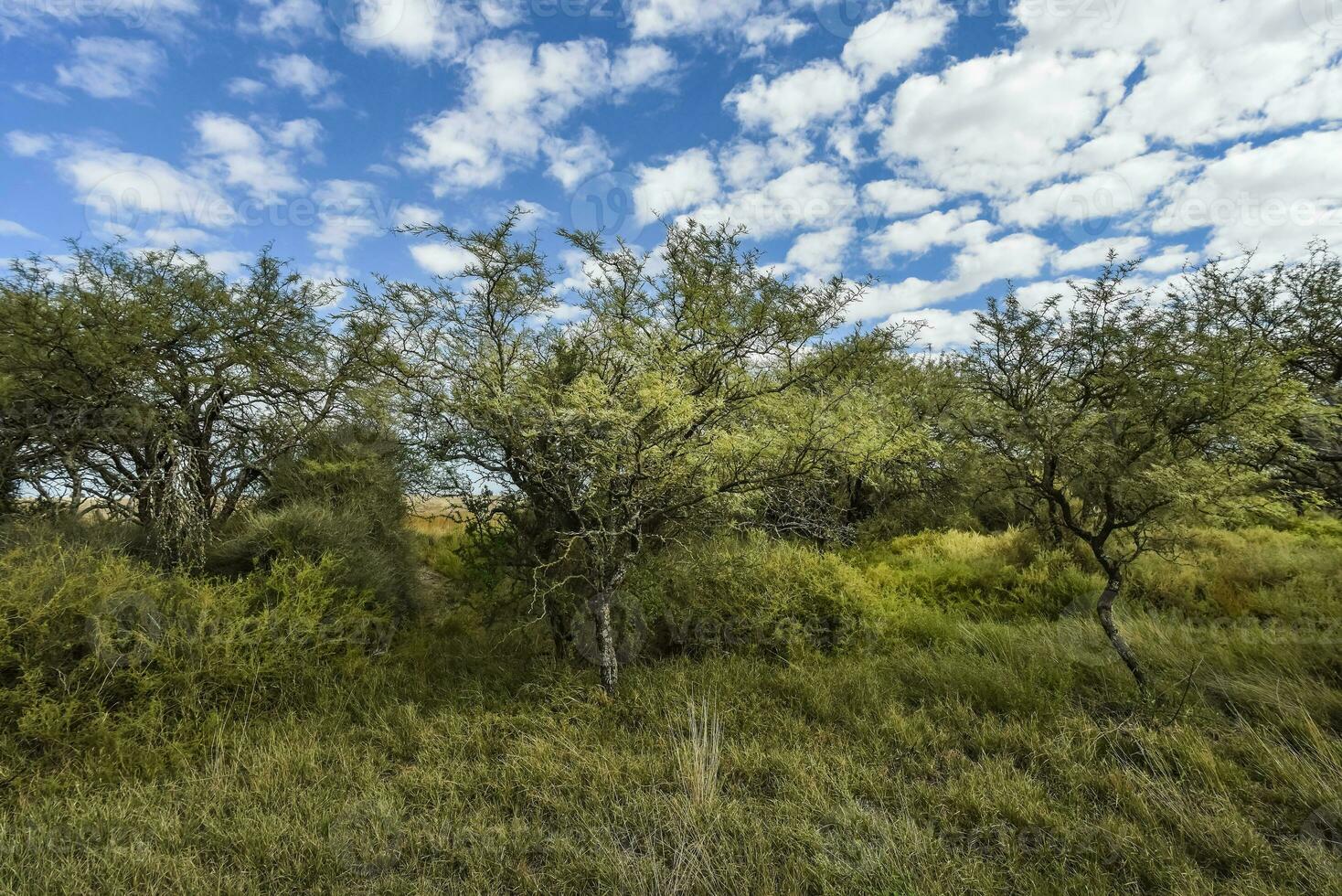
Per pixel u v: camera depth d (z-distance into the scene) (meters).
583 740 3.87
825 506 6.23
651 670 5.14
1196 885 2.39
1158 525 4.45
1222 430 4.15
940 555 9.20
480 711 4.36
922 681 4.73
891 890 2.35
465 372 4.87
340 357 6.95
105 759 3.45
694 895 2.45
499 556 5.73
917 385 5.82
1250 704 4.01
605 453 4.28
